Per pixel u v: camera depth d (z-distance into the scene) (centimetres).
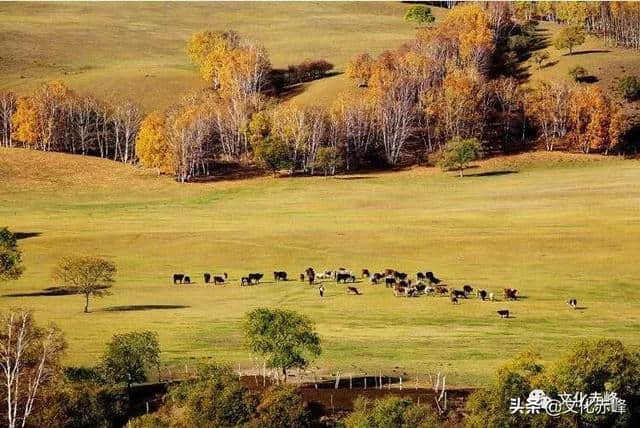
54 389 5938
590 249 10756
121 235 12288
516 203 13638
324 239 11869
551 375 5538
